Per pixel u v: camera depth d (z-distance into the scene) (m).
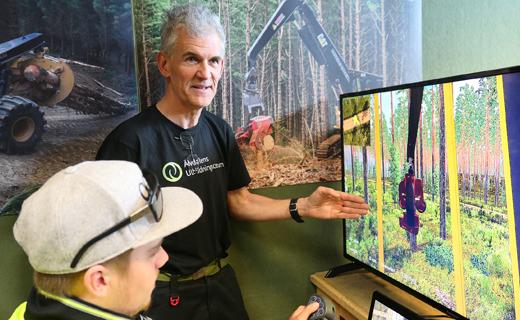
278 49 1.44
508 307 0.83
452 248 0.97
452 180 0.95
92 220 0.58
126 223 0.60
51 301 0.60
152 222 0.66
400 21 1.59
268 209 1.36
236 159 1.35
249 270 1.52
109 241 0.59
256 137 1.45
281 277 1.57
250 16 1.40
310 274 1.61
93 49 1.25
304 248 1.59
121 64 1.28
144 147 1.15
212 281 1.27
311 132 1.52
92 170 0.63
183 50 1.10
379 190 1.22
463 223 0.93
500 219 0.83
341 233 1.64
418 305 1.18
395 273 1.18
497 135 0.82
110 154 1.13
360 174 1.31
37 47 1.19
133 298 0.65
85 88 1.25
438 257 1.01
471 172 0.89
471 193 0.90
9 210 1.21
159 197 0.69
